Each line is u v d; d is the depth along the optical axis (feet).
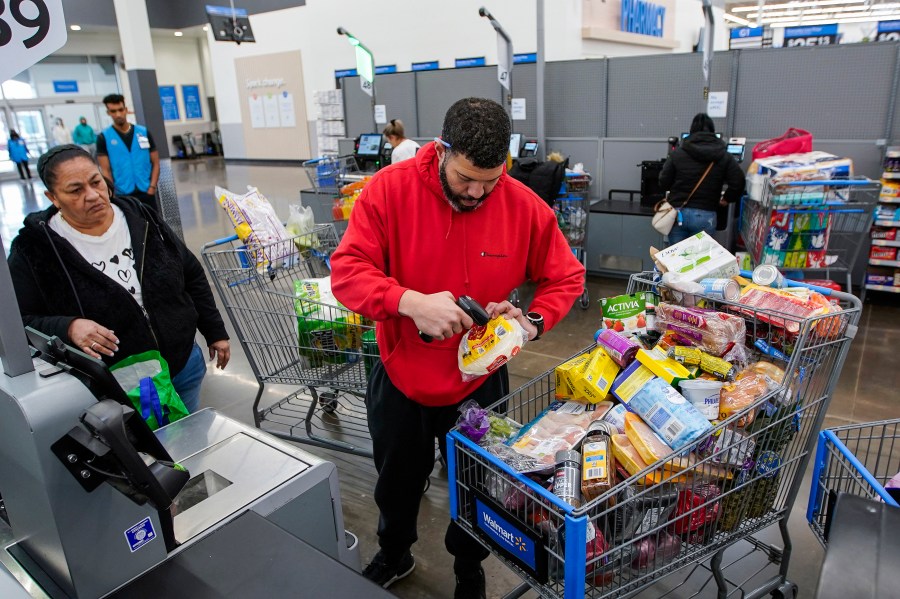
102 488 2.84
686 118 17.66
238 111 53.47
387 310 4.39
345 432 9.65
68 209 5.72
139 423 2.86
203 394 11.43
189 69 65.51
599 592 4.24
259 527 3.24
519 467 4.10
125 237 6.21
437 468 8.84
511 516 4.21
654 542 4.36
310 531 4.08
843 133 15.66
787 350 5.13
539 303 5.06
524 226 5.00
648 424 4.48
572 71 19.04
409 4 34.63
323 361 8.00
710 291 5.57
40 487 2.75
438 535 7.50
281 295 8.02
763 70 16.24
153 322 6.25
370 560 7.06
